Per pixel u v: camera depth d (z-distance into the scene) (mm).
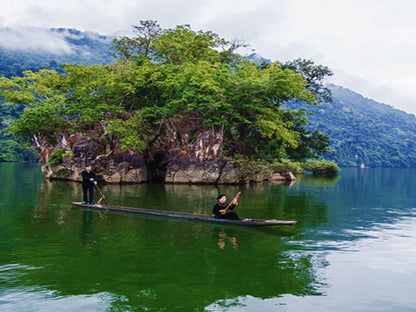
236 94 25781
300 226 11164
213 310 5117
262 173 30938
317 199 18875
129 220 11562
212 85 23203
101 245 8484
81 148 27797
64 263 7109
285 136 27328
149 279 6277
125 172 27469
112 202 16109
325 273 6785
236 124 28500
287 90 26375
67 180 29328
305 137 36094
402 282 6379
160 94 29031
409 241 9336
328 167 55500
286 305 5340
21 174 37719
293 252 8133
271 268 6980
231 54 35000
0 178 31188
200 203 16047
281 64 38812
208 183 27953
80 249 8117
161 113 26188
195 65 25578
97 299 5445
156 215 12383
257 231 10266
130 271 6672
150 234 9695
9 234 9492
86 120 25547
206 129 28203
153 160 29953
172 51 29641
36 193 19219
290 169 44594
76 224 10859
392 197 20609
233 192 21844
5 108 86250
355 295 5777
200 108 25125
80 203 14445
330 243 9039
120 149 27422
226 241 9062
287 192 22781
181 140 28438
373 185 31281
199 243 8805
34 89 33469
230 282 6195
